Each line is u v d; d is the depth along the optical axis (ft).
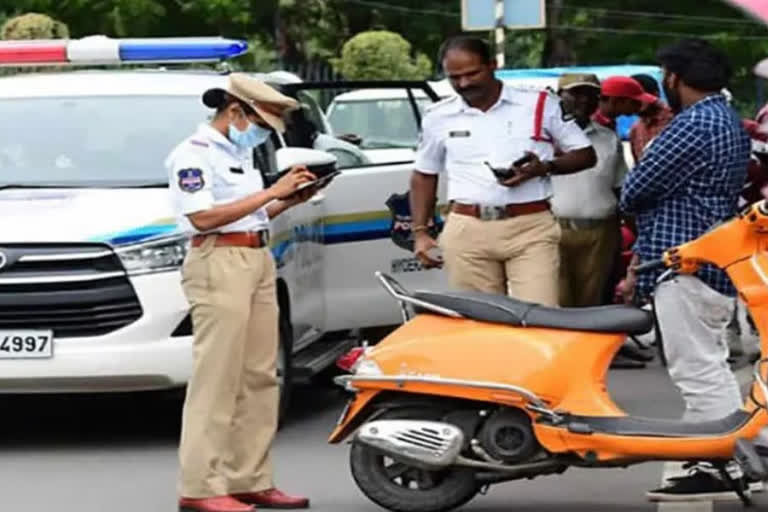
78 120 37.35
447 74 31.94
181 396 36.01
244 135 28.58
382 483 28.07
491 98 32.04
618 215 42.93
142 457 34.35
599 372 27.32
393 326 41.37
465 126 32.12
